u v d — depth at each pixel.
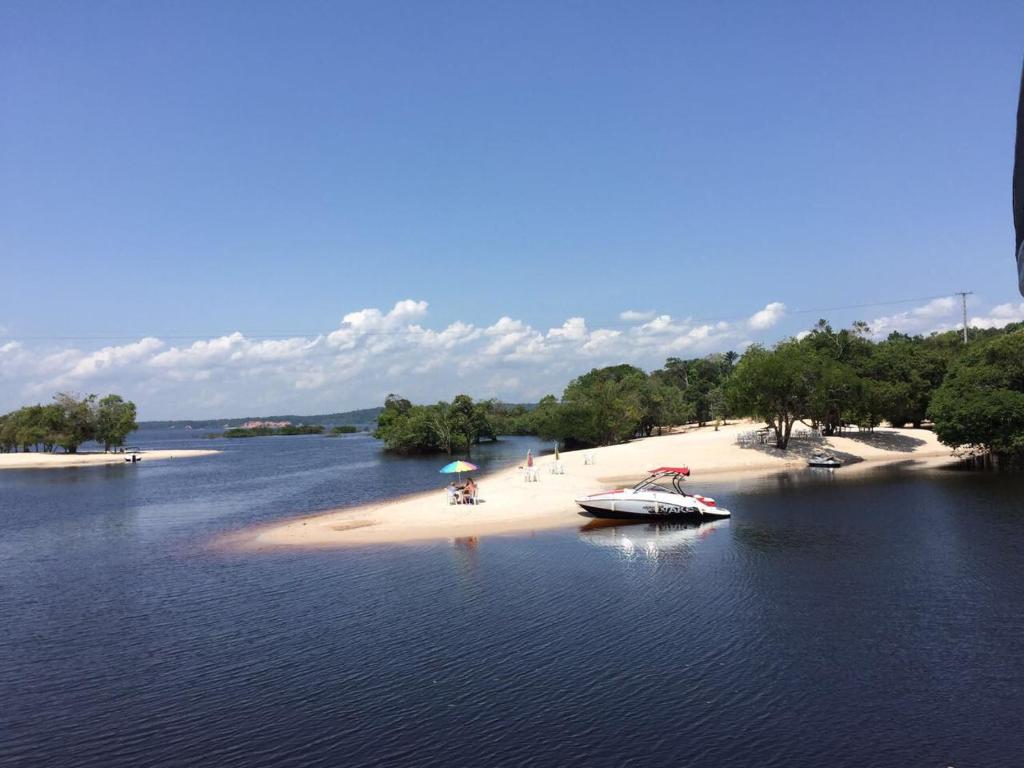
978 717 12.73
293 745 12.50
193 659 17.12
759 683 14.45
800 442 71.19
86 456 126.25
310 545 31.33
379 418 143.00
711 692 14.09
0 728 13.60
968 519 32.19
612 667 15.53
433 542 30.86
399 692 14.59
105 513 48.78
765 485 49.50
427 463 89.88
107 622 20.64
